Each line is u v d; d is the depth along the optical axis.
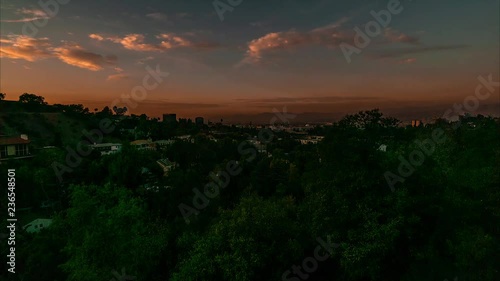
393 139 30.47
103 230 21.50
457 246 18.62
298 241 24.31
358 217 20.25
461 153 25.16
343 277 22.69
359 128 25.27
